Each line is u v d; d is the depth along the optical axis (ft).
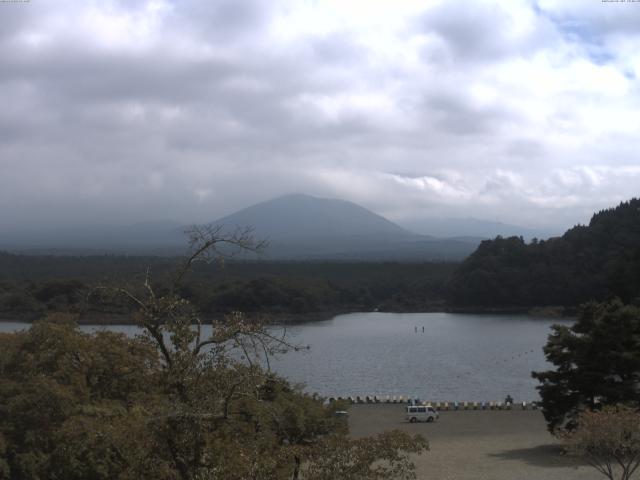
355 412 199.11
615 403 123.13
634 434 83.97
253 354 52.95
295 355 339.36
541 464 123.65
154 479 49.83
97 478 67.10
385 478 51.44
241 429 53.42
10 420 80.89
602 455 92.02
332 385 258.78
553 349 132.98
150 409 52.80
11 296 400.47
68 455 65.10
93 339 91.45
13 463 81.15
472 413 194.18
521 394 238.07
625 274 439.22
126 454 51.60
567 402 132.36
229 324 51.13
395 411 200.64
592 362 130.31
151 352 58.18
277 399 81.61
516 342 391.24
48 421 80.89
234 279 515.50
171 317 52.11
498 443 148.56
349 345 382.22
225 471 47.19
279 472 48.83
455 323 520.83
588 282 566.77
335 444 50.06
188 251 52.90
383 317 581.94
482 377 275.18
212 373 50.24
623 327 129.70
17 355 93.91
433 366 304.71
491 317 563.89
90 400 82.94
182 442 48.26
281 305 512.22
